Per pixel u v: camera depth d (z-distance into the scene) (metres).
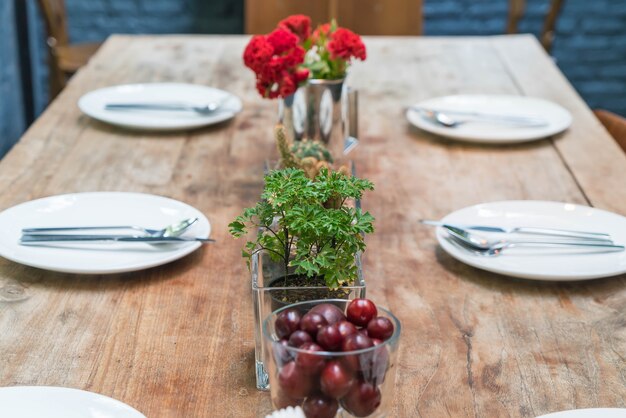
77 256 1.14
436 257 1.21
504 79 2.15
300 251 0.87
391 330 0.75
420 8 3.46
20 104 3.61
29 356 0.94
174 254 1.14
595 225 1.28
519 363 0.95
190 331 1.00
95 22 4.09
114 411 0.81
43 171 1.50
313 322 0.75
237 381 0.91
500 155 1.63
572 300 1.09
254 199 1.40
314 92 1.46
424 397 0.88
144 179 1.48
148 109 1.78
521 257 1.16
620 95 4.25
